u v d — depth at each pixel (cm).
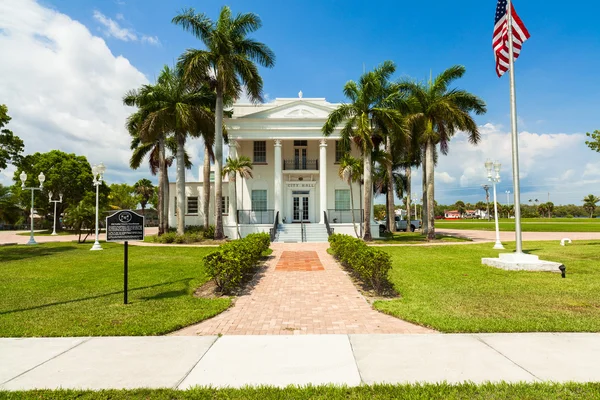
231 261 772
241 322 579
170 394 335
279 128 2658
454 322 541
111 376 376
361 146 2128
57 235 3588
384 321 577
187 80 1905
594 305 642
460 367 389
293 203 2820
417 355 424
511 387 341
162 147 2431
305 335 501
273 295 768
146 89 2208
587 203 10400
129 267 1160
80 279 950
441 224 5459
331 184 2830
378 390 340
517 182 1090
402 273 994
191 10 1948
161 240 2105
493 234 2895
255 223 2703
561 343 455
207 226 2273
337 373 381
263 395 333
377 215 8306
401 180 3825
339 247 1200
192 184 2891
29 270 1115
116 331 514
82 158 4547
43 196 4328
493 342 461
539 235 2664
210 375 378
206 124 2191
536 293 738
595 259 1230
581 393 331
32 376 376
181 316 593
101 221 2275
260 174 2838
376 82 2002
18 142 1877
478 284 838
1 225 5366
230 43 1973
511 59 1077
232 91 1939
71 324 552
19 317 589
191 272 1052
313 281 917
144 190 6234
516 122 1075
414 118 2075
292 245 1970
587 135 1642
